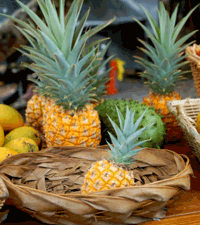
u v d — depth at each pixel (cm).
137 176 92
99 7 381
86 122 111
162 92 152
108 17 389
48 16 99
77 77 105
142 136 117
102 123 134
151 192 71
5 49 249
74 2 96
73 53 99
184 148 143
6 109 130
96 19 388
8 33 244
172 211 87
